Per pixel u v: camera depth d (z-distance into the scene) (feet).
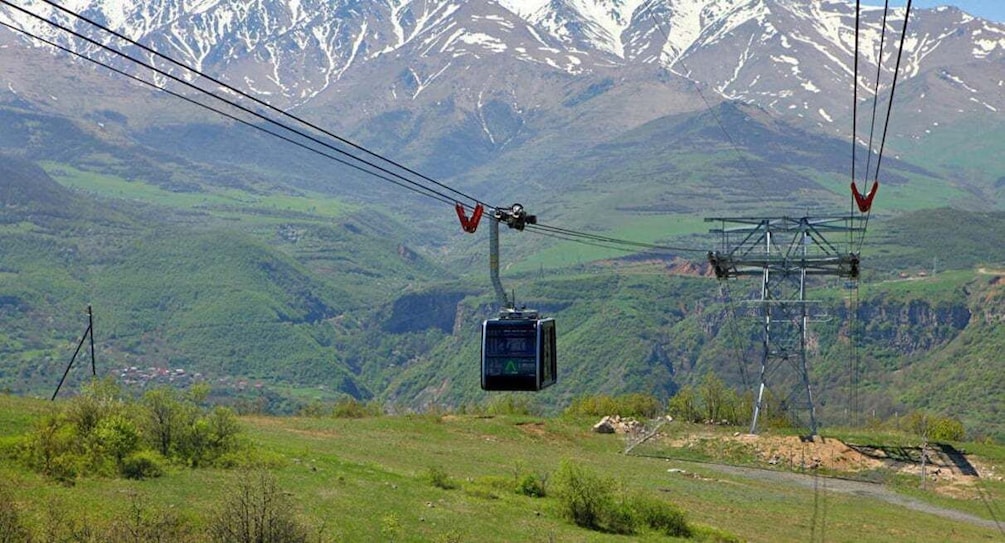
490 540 199.00
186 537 159.84
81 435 210.59
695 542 224.94
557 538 207.82
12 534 151.53
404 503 216.74
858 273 360.07
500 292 171.63
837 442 366.43
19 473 188.65
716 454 367.66
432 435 360.28
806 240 363.56
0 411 229.25
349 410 431.43
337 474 232.94
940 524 276.62
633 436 393.50
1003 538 261.85
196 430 225.97
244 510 159.22
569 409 463.83
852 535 250.16
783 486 323.57
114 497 181.57
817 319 386.11
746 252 367.66
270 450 249.75
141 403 232.12
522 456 332.19
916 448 360.48
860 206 151.23
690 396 457.27
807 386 383.04
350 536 185.26
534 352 168.86
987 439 443.73
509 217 170.50
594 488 232.94
